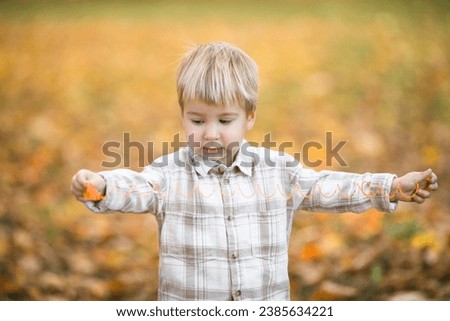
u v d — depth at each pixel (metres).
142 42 13.30
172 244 3.55
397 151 7.79
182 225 3.55
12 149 8.15
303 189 3.71
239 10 16.22
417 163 7.48
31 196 7.00
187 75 3.53
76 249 6.08
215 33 13.79
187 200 3.55
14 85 10.55
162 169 3.61
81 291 5.44
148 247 6.19
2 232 6.20
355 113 9.00
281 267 3.66
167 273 3.57
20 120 9.09
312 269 5.64
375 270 5.38
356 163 7.57
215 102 3.45
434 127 8.30
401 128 8.35
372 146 7.93
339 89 9.90
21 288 5.41
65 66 11.65
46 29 14.26
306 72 10.85
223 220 3.54
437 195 6.65
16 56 12.10
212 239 3.52
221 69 3.51
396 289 5.27
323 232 6.18
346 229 6.15
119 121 9.37
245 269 3.54
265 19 14.83
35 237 6.18
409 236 5.87
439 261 5.48
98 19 15.48
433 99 9.04
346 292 5.25
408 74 9.93
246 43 12.78
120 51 12.70
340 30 12.70
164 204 3.56
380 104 9.14
